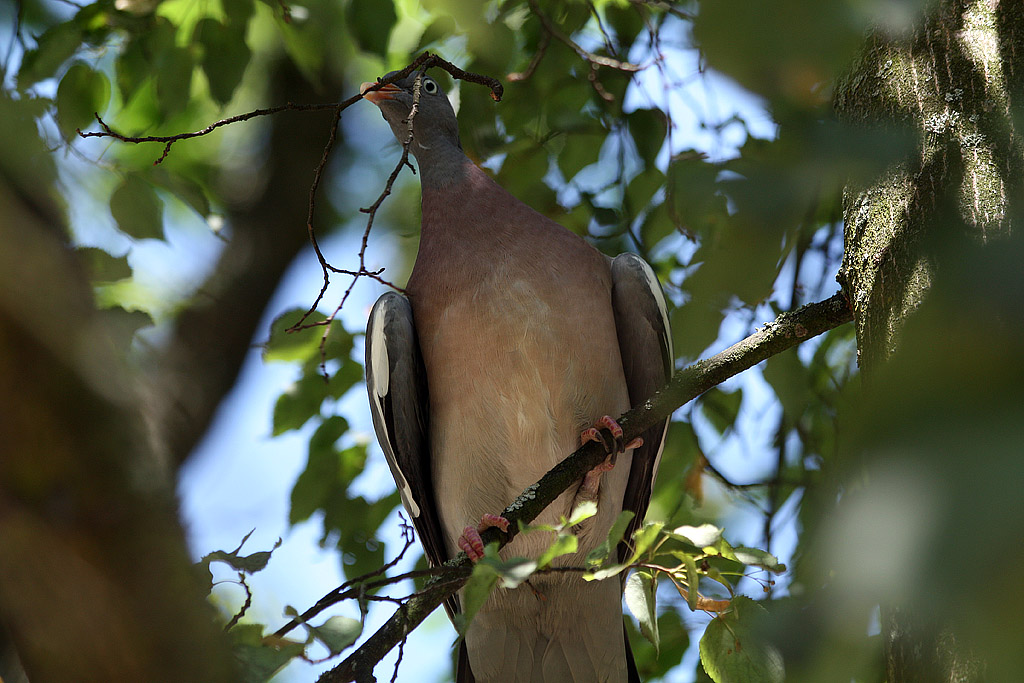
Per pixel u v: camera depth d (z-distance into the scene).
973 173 3.95
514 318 7.02
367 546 8.98
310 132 12.70
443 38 8.43
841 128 2.08
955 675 3.40
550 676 7.47
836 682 2.30
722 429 9.35
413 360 7.51
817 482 8.29
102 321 3.30
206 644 3.59
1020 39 4.11
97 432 3.17
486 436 7.14
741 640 4.84
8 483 3.12
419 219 10.45
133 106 10.62
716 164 2.47
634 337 7.52
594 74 8.40
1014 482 1.47
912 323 1.91
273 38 11.98
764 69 1.65
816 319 5.89
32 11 7.97
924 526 1.51
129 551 3.29
